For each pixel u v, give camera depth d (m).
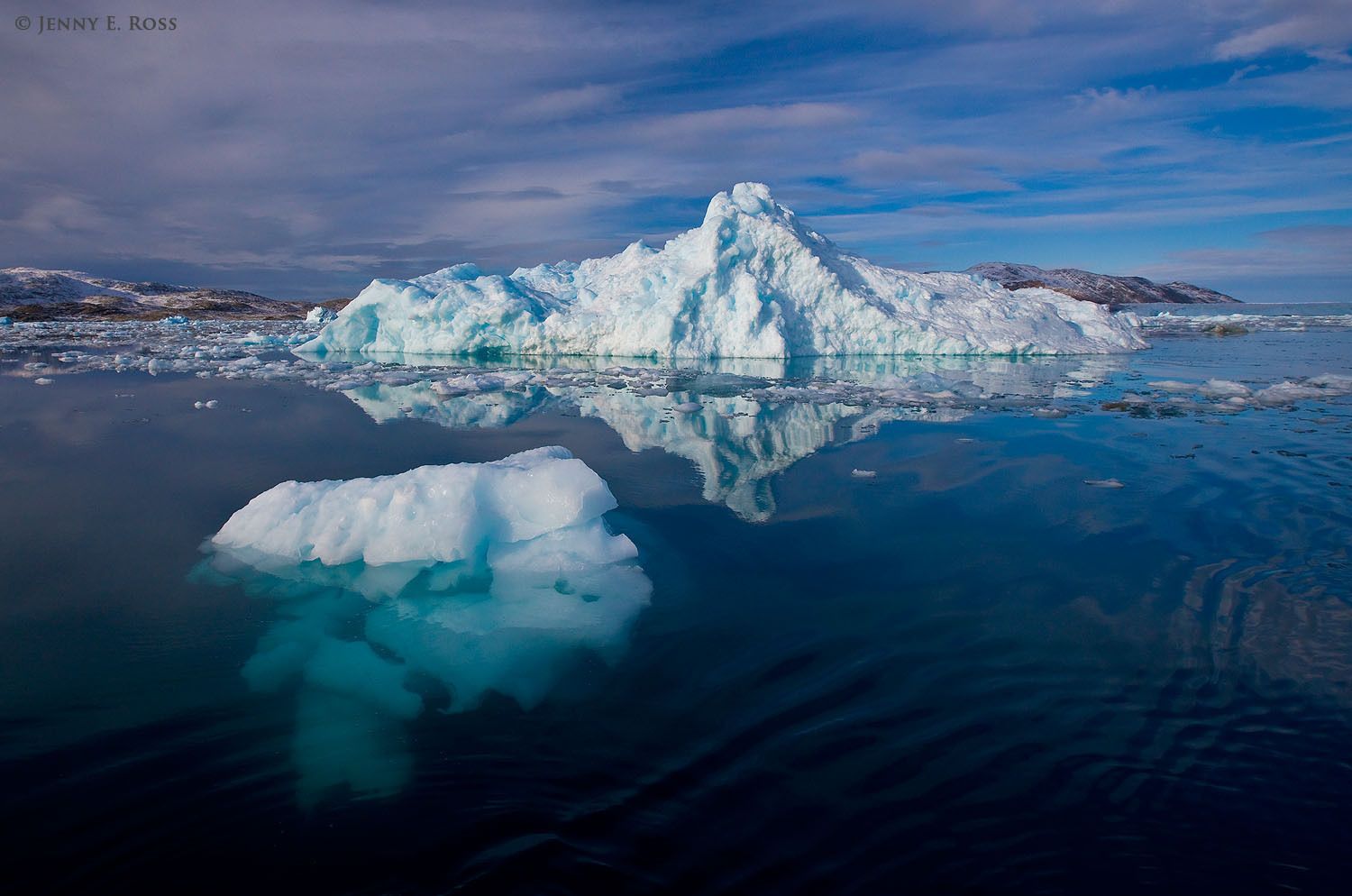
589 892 2.75
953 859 2.88
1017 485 8.20
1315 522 6.80
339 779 3.43
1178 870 2.83
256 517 6.48
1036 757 3.50
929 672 4.29
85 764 3.53
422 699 4.10
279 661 4.53
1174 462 9.14
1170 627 4.82
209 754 3.62
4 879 2.84
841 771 3.41
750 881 2.79
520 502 6.35
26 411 13.26
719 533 6.75
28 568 5.98
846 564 5.98
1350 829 3.02
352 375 18.78
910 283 23.61
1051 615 5.03
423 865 2.90
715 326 21.61
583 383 17.17
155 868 2.91
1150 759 3.48
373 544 6.00
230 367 20.58
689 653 4.57
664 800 3.24
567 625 4.95
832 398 14.59
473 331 23.59
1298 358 21.00
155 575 5.83
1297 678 4.18
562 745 3.66
